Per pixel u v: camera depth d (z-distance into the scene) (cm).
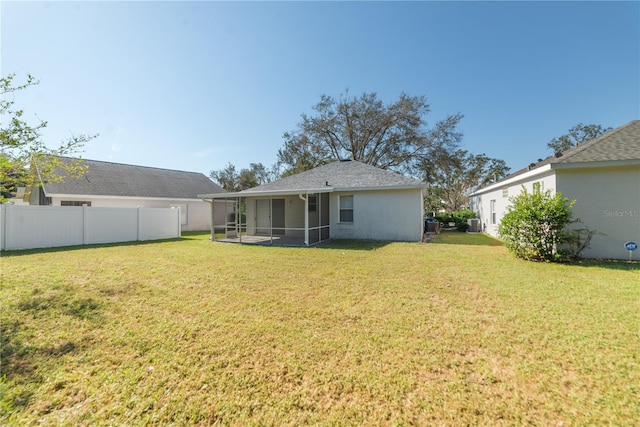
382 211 1250
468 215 1952
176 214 1455
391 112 2439
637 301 425
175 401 214
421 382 234
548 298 442
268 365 261
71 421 194
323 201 1334
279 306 414
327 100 2605
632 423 186
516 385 229
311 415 199
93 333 328
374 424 190
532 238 755
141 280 559
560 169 793
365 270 641
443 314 379
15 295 459
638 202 732
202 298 452
